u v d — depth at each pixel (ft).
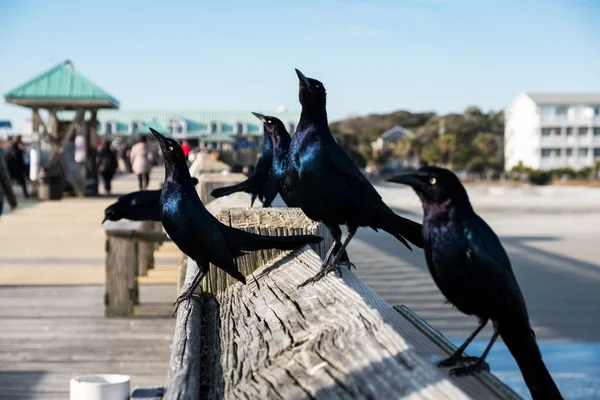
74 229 53.26
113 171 87.40
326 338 6.51
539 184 248.93
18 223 56.39
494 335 7.25
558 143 327.06
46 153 105.40
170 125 312.29
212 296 11.93
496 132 416.67
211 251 10.85
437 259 7.28
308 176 11.29
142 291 30.96
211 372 8.13
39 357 21.17
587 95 338.13
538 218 74.43
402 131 444.96
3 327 24.73
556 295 30.86
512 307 7.19
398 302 28.30
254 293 10.19
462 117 451.94
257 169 19.15
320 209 11.39
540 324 25.30
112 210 19.63
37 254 41.65
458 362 6.80
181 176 10.97
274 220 12.42
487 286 7.15
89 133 83.61
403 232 11.33
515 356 7.47
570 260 41.73
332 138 11.43
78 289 31.50
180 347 8.35
